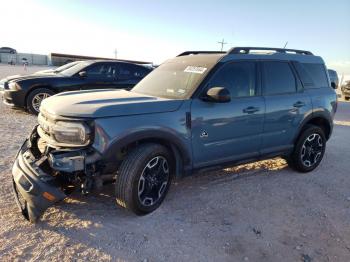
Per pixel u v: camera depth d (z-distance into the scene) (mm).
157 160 3697
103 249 3074
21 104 9008
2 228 3287
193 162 4047
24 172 3377
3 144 5957
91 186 3422
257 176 5172
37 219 3383
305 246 3338
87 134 3246
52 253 2971
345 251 3295
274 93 4805
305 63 5398
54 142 3428
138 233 3365
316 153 5504
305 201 4359
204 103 3992
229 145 4324
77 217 3582
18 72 29922
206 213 3867
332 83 6508
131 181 3467
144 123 3500
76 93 4188
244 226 3641
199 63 4438
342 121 11938
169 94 4145
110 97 3832
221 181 4859
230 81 4316
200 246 3227
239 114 4301
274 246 3307
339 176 5410
